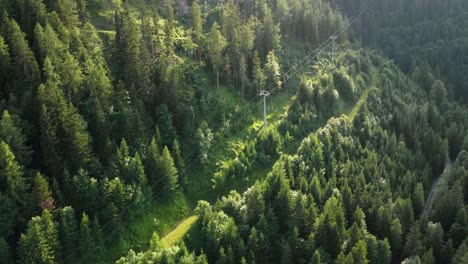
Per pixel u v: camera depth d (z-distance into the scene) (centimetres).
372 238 10006
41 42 11112
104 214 9475
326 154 12275
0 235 8488
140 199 10006
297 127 13488
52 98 9938
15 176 8819
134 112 11112
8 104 10088
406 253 10338
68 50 11775
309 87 14725
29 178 9231
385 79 17212
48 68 10512
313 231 9994
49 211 8881
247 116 13688
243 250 9362
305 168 11588
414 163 13312
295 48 17862
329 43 19250
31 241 8250
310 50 18200
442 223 11231
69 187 9381
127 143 10675
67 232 8850
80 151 9806
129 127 10731
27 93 10244
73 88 10794
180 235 10088
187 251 9275
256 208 10081
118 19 13150
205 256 9038
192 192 11312
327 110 14862
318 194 10894
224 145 12519
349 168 11869
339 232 9931
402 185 12169
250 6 17725
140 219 10069
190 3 17712
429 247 10431
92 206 9450
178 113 11794
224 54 14675
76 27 12825
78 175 9550
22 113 10050
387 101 15800
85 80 11050
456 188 11312
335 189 11000
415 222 10819
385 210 10700
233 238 9444
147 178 10588
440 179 13412
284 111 14538
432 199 12694
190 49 14388
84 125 10112
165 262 8894
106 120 10606
